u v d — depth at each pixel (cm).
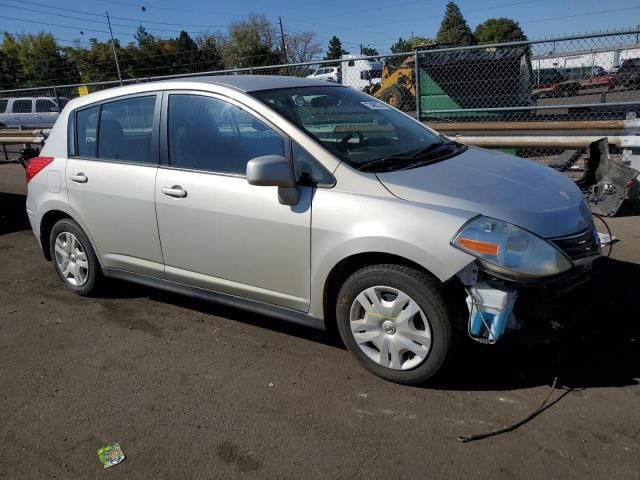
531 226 283
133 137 402
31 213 478
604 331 354
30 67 5481
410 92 1378
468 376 315
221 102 358
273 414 294
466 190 301
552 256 279
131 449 274
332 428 280
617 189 597
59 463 268
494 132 748
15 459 272
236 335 384
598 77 1057
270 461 260
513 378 311
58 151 452
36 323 421
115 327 407
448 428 274
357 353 322
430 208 288
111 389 327
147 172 387
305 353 354
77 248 457
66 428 293
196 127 368
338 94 402
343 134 350
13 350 381
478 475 243
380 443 267
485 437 266
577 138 677
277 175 308
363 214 299
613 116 972
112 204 408
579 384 302
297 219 319
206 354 361
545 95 1132
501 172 337
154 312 429
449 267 276
